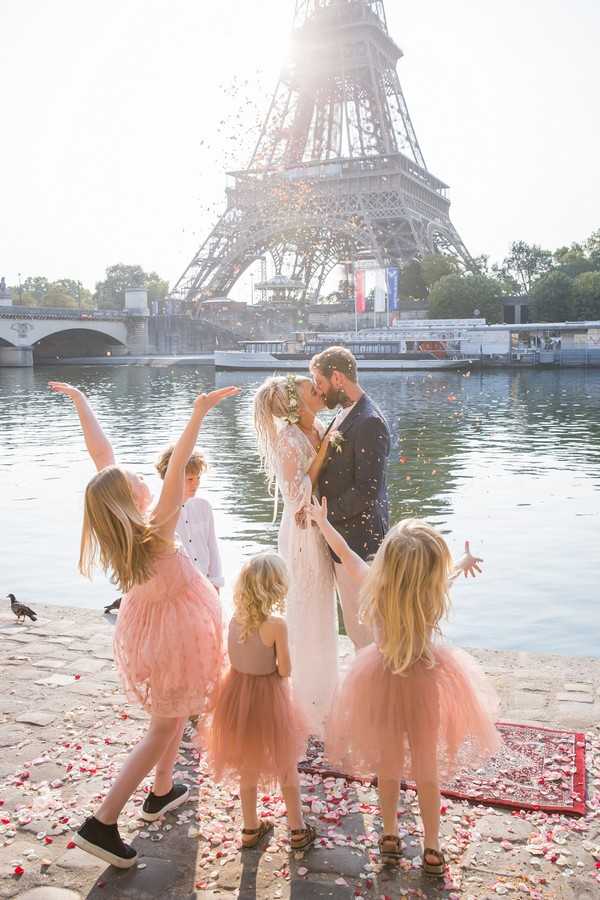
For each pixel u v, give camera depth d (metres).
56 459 29.27
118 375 88.62
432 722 4.06
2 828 4.45
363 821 4.56
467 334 89.94
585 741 5.29
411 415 44.06
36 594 13.28
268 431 5.61
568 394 56.38
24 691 6.26
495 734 4.26
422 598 4.02
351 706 4.25
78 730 5.62
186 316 133.38
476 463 27.80
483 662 6.74
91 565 4.36
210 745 4.41
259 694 4.26
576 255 116.38
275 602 4.32
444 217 116.31
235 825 4.53
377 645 4.21
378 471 5.42
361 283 95.50
